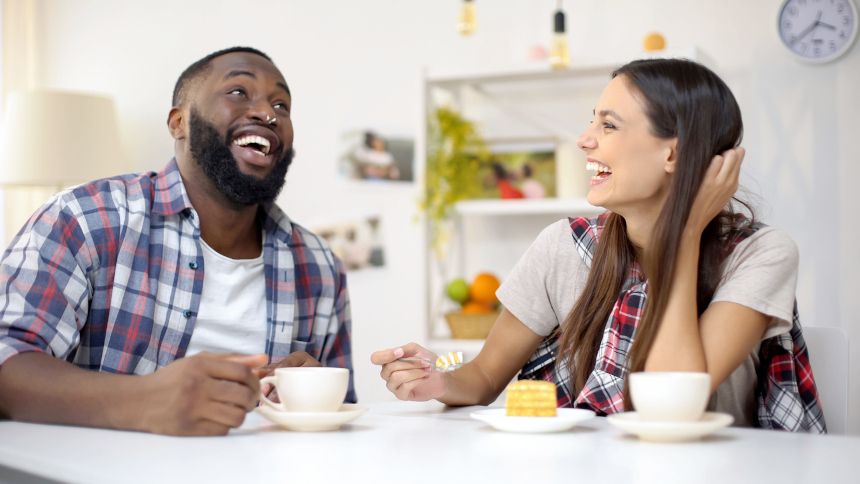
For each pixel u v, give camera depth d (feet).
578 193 7.54
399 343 8.63
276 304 4.37
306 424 2.55
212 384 2.46
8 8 9.82
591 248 4.05
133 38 9.90
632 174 3.48
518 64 7.39
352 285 8.82
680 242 3.20
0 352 2.97
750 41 7.36
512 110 8.09
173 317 4.02
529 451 2.18
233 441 2.37
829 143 7.04
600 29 7.91
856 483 1.75
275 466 1.95
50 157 8.28
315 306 4.69
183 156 4.27
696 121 3.32
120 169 8.87
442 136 7.70
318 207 9.05
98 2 10.07
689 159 3.27
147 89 9.78
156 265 4.00
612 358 3.66
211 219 4.25
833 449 2.20
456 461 2.02
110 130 8.76
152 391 2.49
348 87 9.01
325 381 2.64
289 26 9.29
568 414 2.72
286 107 4.35
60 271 3.62
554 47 7.07
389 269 8.72
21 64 9.95
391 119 8.82
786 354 3.48
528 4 8.23
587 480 1.78
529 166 7.72
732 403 3.54
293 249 4.63
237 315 4.25
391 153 8.80
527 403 2.64
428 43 8.69
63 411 2.69
